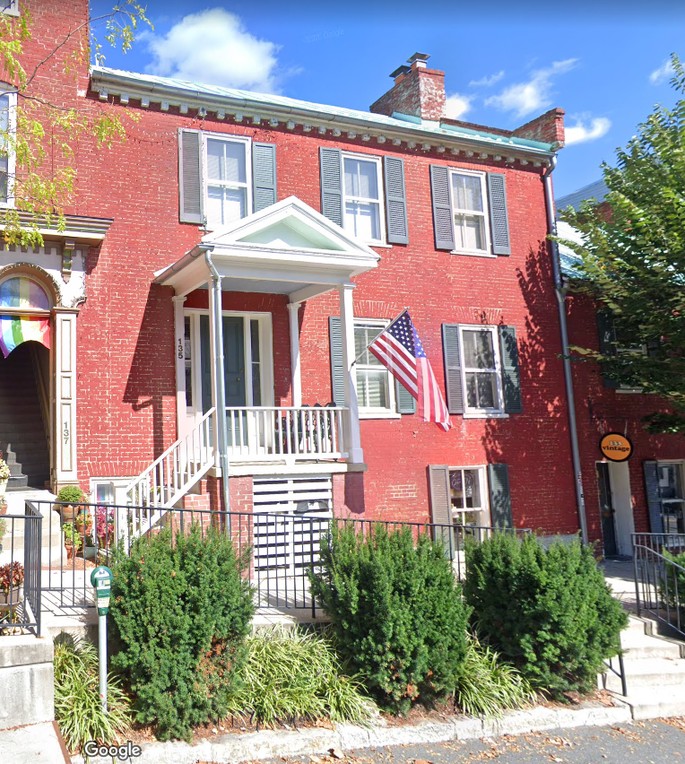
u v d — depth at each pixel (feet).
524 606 26.99
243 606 23.41
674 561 34.55
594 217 54.90
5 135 32.42
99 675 21.61
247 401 45.14
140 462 40.98
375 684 24.85
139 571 22.70
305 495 40.78
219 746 21.25
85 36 40.40
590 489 54.80
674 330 46.73
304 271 41.32
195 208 44.39
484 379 52.95
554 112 58.08
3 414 48.83
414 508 48.16
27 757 18.19
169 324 42.91
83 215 40.68
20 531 34.42
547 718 25.68
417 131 51.80
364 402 48.49
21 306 39.24
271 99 52.01
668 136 46.93
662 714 27.50
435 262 51.88
